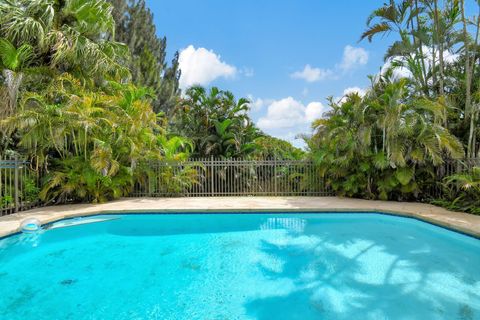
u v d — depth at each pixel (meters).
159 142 11.27
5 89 8.36
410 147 8.69
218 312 3.33
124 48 11.63
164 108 18.80
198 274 4.40
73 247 5.69
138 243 5.95
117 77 11.46
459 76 10.14
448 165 8.84
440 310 3.31
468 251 5.27
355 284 4.01
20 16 8.91
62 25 9.84
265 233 6.61
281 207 8.43
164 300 3.61
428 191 9.27
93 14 10.05
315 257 5.06
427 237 6.16
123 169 9.60
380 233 6.47
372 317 3.18
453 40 10.12
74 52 9.45
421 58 10.80
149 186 10.92
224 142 13.56
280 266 4.69
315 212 8.19
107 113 8.91
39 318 3.18
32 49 9.02
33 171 8.64
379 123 8.77
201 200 10.13
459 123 9.38
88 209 8.19
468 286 3.90
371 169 9.52
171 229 7.03
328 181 10.72
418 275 4.28
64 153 9.01
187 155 11.83
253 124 14.65
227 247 5.67
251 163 11.52
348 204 8.83
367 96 9.44
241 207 8.48
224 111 14.19
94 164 8.21
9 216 7.18
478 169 7.30
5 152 8.61
